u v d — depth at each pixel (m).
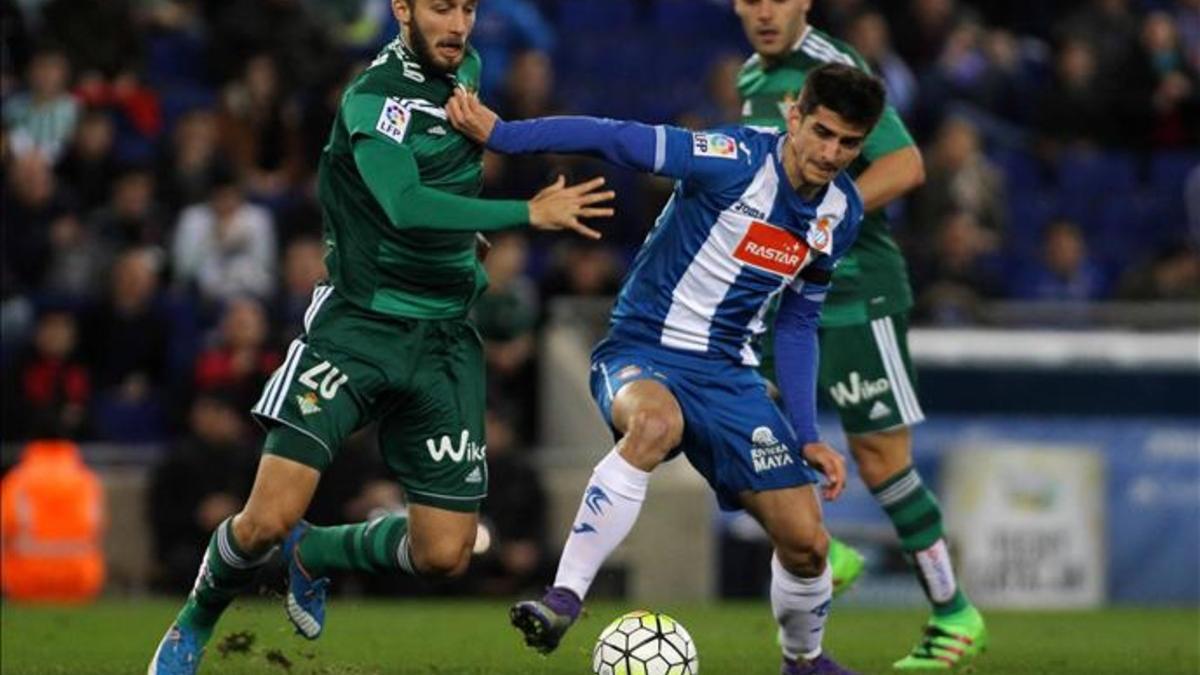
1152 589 59.53
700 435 28.89
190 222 63.12
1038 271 68.06
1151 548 59.53
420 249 28.00
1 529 54.75
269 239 63.62
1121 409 59.84
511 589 56.16
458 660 34.34
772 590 29.66
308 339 27.95
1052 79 79.69
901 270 34.84
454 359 28.94
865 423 34.78
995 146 75.19
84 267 62.78
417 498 29.17
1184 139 77.12
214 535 27.14
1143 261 72.25
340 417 27.55
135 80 68.81
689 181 28.41
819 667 30.17
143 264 61.56
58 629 42.50
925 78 73.69
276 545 27.33
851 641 40.94
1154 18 77.75
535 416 61.06
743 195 28.44
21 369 58.72
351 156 27.72
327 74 68.00
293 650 35.88
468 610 50.03
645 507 58.06
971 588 58.47
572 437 60.75
